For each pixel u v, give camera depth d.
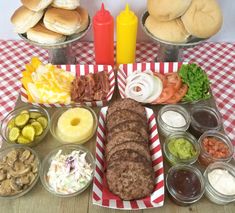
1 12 1.51
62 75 1.22
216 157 0.95
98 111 1.15
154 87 1.15
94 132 1.07
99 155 0.96
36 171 0.93
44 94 1.13
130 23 1.23
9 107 1.24
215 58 1.50
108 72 1.26
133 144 0.92
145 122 1.04
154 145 0.98
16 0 1.46
